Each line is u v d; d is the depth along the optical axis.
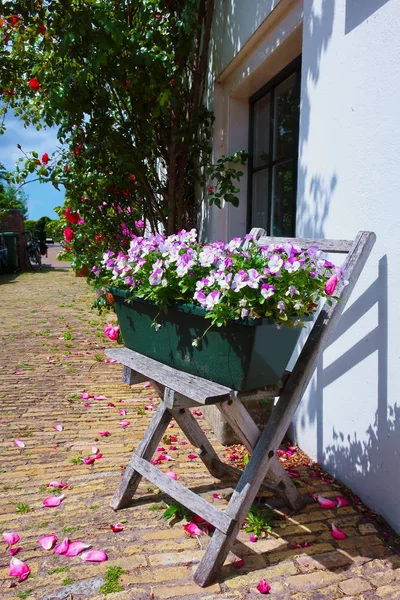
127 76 3.88
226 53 3.80
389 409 1.91
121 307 2.14
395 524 1.90
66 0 3.59
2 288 10.41
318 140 2.37
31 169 4.43
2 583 1.62
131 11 4.10
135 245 1.97
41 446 2.73
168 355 1.91
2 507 2.09
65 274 14.05
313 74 2.40
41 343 5.27
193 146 4.39
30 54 4.74
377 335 1.97
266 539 1.88
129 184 4.44
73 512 2.06
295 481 2.29
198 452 2.32
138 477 2.09
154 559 1.75
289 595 1.58
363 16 1.98
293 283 1.52
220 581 1.64
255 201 3.98
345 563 1.74
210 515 1.69
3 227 15.09
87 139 4.22
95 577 1.65
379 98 1.91
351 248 1.88
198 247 1.89
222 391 1.59
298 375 1.78
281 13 2.87
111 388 3.82
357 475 2.14
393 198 1.85
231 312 1.50
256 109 3.92
